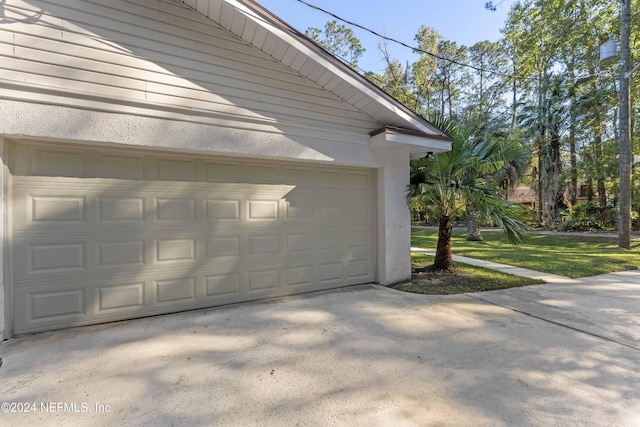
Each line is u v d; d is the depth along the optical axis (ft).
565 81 54.29
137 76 11.89
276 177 15.75
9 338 10.47
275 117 14.69
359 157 17.11
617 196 52.80
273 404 7.01
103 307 12.03
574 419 6.56
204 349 9.77
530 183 73.10
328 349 9.84
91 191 11.88
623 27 35.37
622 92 35.42
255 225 15.20
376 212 18.60
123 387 7.61
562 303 14.85
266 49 14.26
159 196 13.10
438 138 17.84
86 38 11.12
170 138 12.50
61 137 10.78
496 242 43.68
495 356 9.43
